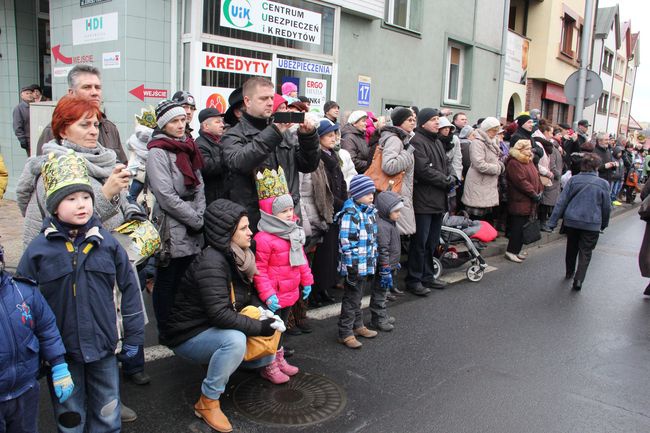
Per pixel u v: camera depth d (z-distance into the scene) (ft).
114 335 8.66
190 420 10.60
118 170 9.29
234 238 10.87
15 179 30.32
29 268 8.09
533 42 63.26
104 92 24.29
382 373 13.12
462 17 44.68
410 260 19.69
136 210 10.62
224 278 10.51
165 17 24.02
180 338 10.64
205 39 24.27
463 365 13.82
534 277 23.22
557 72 67.15
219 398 11.56
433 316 17.48
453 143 22.59
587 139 37.73
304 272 12.92
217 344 10.27
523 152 24.40
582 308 19.16
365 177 14.39
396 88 38.11
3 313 7.10
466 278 22.39
